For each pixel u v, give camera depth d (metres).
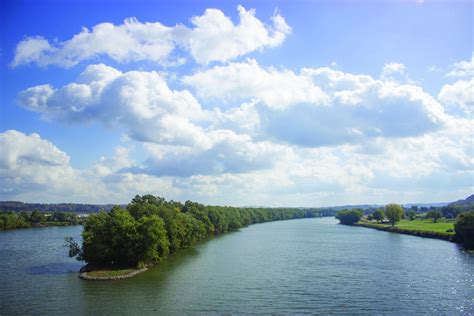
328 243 171.00
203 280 92.25
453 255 133.12
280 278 95.06
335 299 77.00
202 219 194.50
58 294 78.75
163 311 68.75
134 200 153.88
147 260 106.44
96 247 102.88
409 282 91.44
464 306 72.94
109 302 73.62
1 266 108.81
